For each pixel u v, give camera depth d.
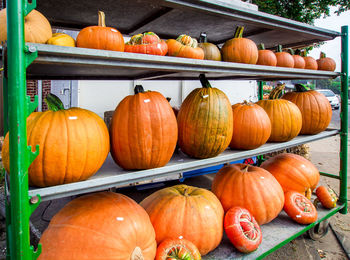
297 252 2.65
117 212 1.55
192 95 2.07
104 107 3.57
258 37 3.12
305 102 3.06
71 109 1.55
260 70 2.22
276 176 2.76
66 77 2.31
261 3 8.30
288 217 2.58
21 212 1.10
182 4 1.67
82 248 1.38
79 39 1.45
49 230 1.50
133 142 1.61
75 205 1.61
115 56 1.36
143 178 1.62
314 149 8.55
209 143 1.93
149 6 2.08
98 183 1.42
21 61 1.07
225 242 2.10
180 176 3.98
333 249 2.74
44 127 1.34
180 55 1.81
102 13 1.56
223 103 1.99
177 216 1.85
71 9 2.09
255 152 2.29
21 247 1.11
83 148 1.38
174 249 1.65
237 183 2.28
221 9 1.87
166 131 1.67
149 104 1.67
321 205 2.94
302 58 3.04
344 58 2.97
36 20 1.35
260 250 2.00
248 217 2.05
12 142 1.08
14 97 1.07
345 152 3.04
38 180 1.33
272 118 2.63
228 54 2.25
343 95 3.02
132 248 1.47
